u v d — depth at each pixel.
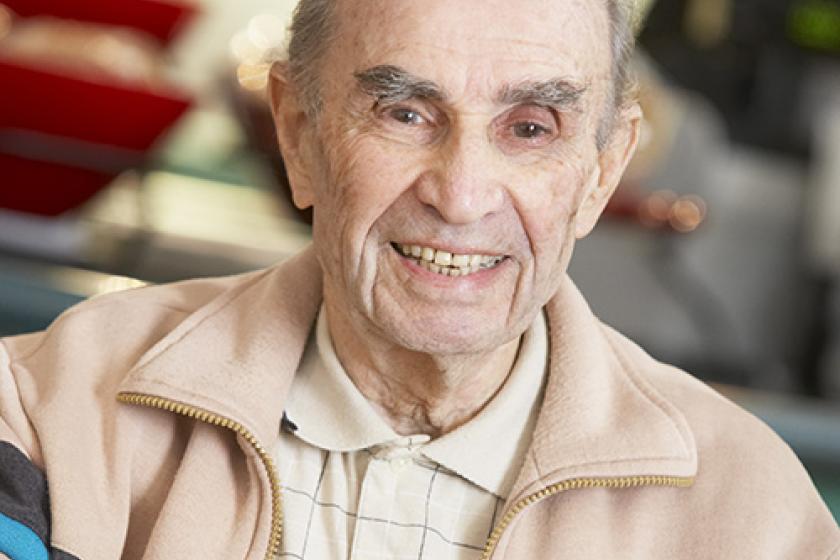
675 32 4.73
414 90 1.54
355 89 1.57
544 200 1.57
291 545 1.69
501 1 1.53
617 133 1.71
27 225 3.35
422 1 1.53
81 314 1.83
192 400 1.68
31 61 3.07
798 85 4.74
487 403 1.73
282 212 3.62
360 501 1.70
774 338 4.55
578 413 1.70
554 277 1.62
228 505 1.68
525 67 1.53
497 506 1.72
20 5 3.21
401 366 1.68
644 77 4.04
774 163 4.62
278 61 1.72
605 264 4.18
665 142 4.07
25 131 3.15
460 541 1.70
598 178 1.72
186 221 3.54
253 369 1.71
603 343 1.80
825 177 4.59
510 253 1.58
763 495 1.71
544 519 1.68
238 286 1.82
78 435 1.71
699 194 4.20
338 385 1.72
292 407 1.74
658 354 4.27
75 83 3.08
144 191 3.38
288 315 1.75
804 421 3.31
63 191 3.27
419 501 1.70
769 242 4.55
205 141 3.75
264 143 3.52
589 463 1.67
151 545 1.65
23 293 3.16
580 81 1.57
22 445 1.72
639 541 1.68
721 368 4.38
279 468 1.73
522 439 1.73
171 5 3.33
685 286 4.29
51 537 1.64
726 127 4.61
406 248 1.58
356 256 1.59
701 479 1.72
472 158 1.54
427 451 1.70
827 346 4.56
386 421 1.74
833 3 4.76
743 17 4.74
